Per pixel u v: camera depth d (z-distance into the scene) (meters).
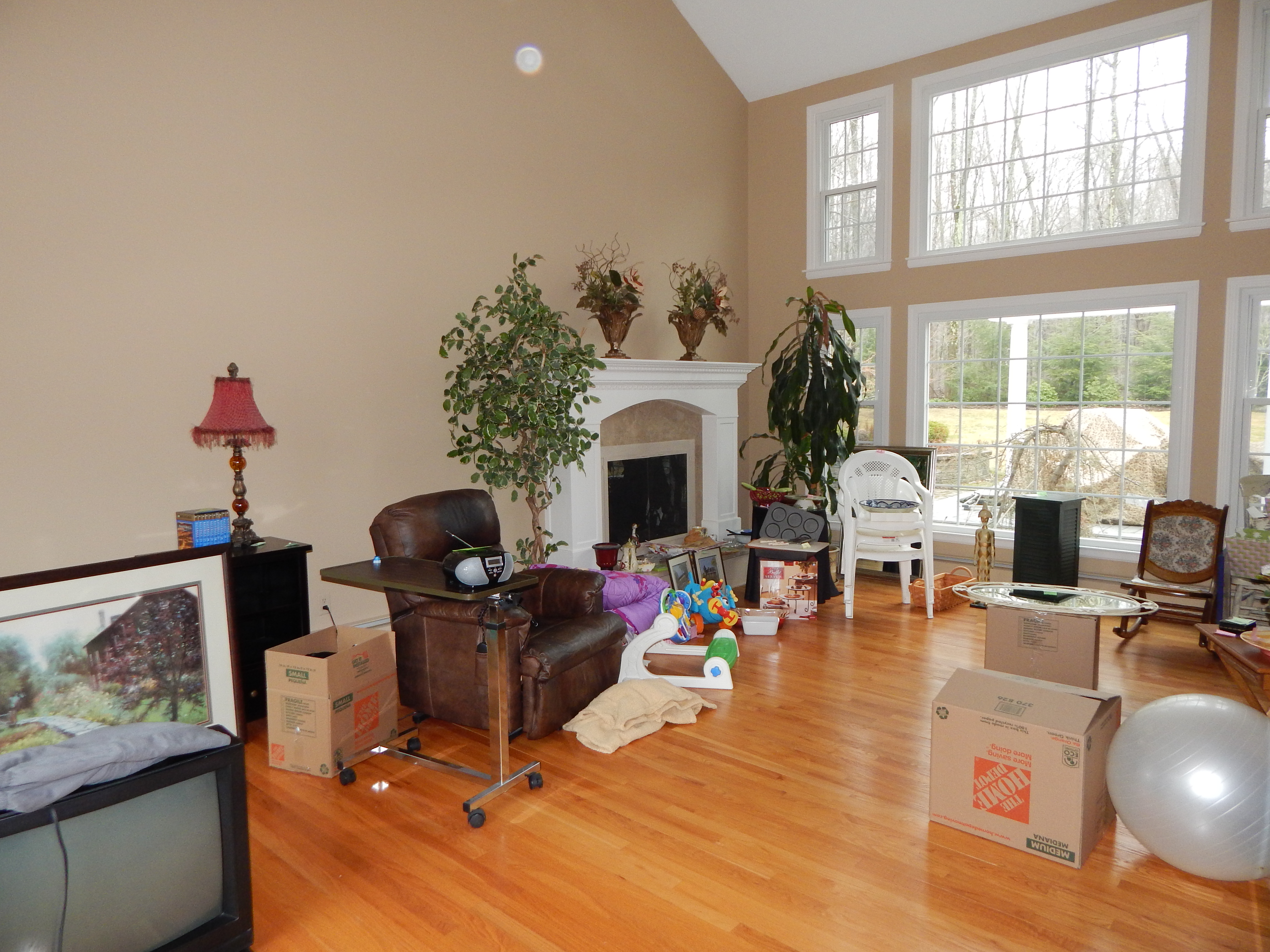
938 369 5.86
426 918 2.03
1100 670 3.82
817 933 1.96
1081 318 5.24
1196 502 4.53
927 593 4.80
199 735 1.78
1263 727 2.09
